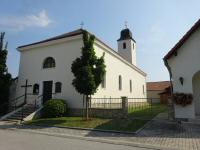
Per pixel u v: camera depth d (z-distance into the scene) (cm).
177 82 1430
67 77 1975
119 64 2689
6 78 2161
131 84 3138
